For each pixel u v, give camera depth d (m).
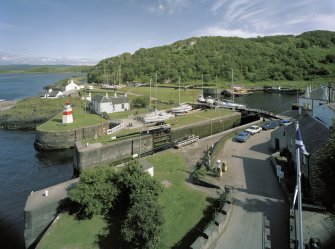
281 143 39.06
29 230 25.91
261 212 23.94
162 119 64.62
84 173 26.78
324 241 19.02
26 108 91.44
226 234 21.06
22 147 58.34
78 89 136.25
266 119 66.56
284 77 182.75
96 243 22.64
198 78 175.75
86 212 25.41
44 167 47.53
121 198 26.39
